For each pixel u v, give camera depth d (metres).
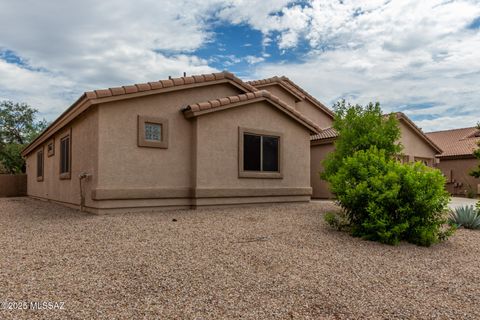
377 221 7.37
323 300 4.38
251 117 12.56
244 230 8.21
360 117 12.14
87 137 10.91
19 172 33.12
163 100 11.20
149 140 10.86
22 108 36.06
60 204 14.30
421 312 4.09
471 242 7.93
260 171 12.78
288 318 3.86
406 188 7.71
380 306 4.24
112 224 8.58
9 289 4.41
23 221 9.60
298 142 13.90
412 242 7.69
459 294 4.71
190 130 11.69
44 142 17.25
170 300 4.21
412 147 20.83
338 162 12.03
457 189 25.72
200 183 11.39
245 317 3.84
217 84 12.53
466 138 28.25
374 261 6.16
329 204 13.45
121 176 10.33
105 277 4.91
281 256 6.20
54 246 6.53
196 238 7.28
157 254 6.04
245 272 5.30
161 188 10.95
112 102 10.23
